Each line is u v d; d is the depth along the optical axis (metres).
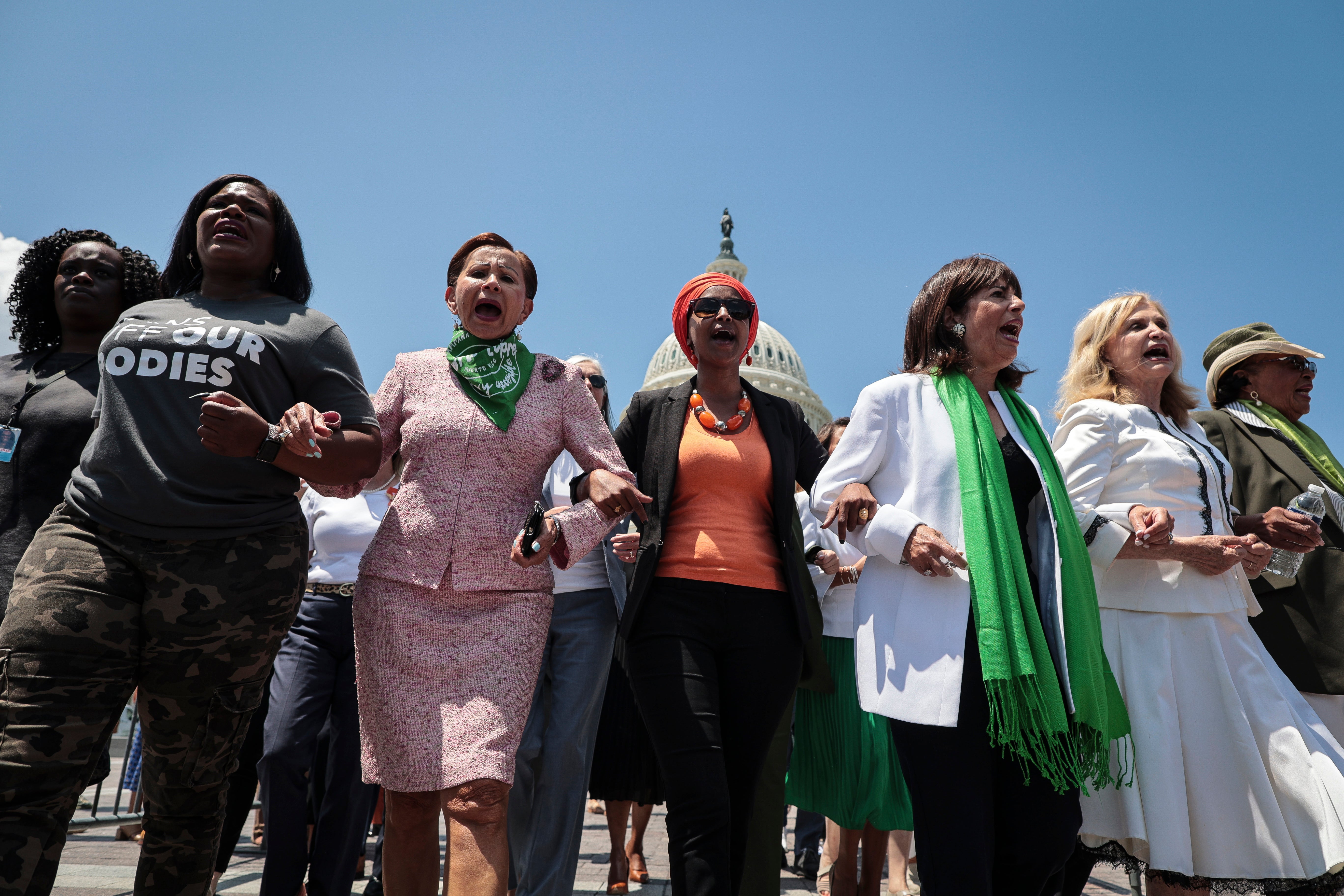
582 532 2.79
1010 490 2.87
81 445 3.21
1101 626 3.15
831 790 4.33
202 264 2.94
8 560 3.04
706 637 3.12
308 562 2.76
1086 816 3.23
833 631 4.61
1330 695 3.85
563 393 3.16
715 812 2.85
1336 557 4.01
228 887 4.60
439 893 4.60
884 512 2.77
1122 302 3.80
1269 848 3.09
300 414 2.38
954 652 2.67
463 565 2.82
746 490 3.29
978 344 3.12
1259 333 4.73
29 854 2.19
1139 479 3.51
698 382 3.54
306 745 3.87
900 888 5.16
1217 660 3.30
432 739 2.64
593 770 4.51
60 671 2.28
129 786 7.76
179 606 2.41
